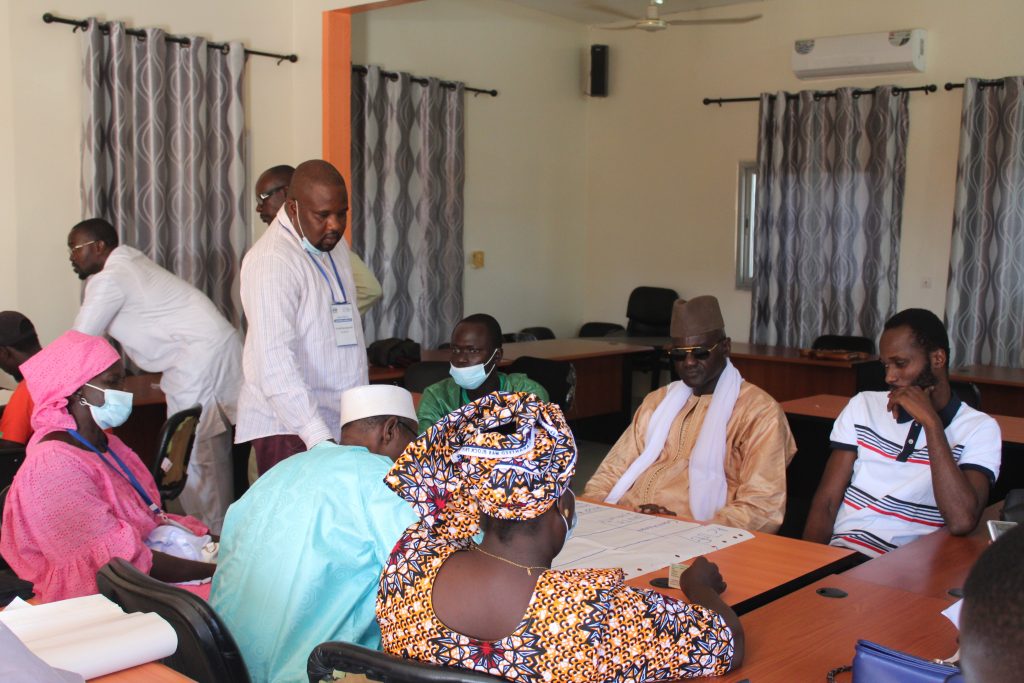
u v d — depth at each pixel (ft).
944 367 7.72
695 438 9.34
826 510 8.27
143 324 13.32
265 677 5.69
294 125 18.98
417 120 23.41
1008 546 1.95
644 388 27.43
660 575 6.42
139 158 16.93
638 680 4.23
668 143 27.27
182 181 17.46
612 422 23.85
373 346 17.57
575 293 29.27
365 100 22.08
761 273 25.00
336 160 18.33
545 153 27.66
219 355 13.60
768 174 24.68
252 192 18.58
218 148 17.81
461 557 4.32
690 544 7.23
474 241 25.77
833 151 23.70
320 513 5.73
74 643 4.34
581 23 28.32
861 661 4.08
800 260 24.35
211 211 17.93
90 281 13.01
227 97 17.83
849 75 23.65
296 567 5.68
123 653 4.35
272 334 9.24
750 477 8.80
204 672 4.62
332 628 5.68
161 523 8.38
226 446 13.97
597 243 29.17
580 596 4.13
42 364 7.57
